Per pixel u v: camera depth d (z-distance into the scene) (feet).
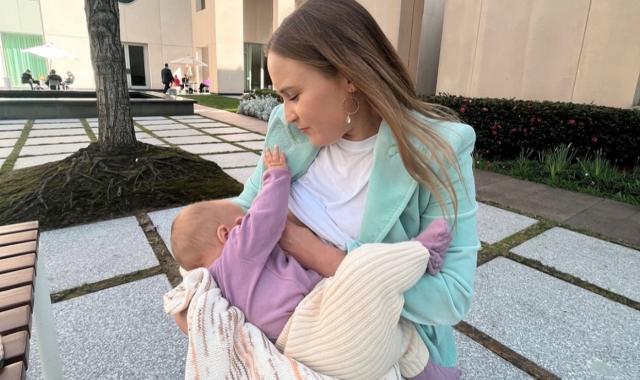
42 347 4.91
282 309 2.94
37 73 63.10
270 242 3.09
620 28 18.19
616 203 14.33
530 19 21.24
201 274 3.20
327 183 3.41
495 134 20.48
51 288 7.69
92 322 6.72
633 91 18.08
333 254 3.08
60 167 13.09
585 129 17.81
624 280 8.68
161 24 72.49
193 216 3.54
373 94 2.69
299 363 2.76
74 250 9.25
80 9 63.87
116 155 13.83
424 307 2.85
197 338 2.84
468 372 5.85
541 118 19.01
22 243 4.55
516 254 9.82
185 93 71.51
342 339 2.66
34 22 61.46
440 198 2.85
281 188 3.23
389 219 3.02
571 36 19.84
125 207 11.63
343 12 2.72
